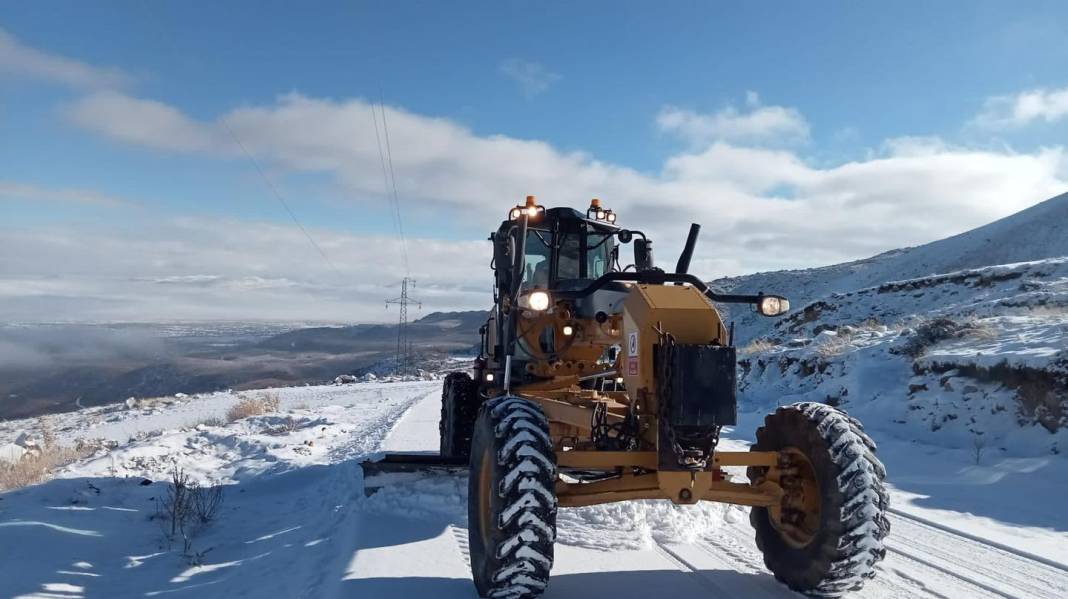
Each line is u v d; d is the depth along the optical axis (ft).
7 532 18.22
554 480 12.02
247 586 15.26
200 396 106.42
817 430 13.16
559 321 19.20
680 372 11.99
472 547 13.34
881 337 51.93
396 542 16.92
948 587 14.12
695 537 17.69
